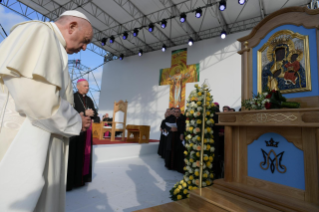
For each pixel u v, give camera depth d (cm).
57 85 69
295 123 146
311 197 147
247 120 180
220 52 887
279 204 147
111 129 662
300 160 158
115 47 1204
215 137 340
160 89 1066
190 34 966
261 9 733
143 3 793
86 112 184
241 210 145
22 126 69
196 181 232
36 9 862
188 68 977
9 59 66
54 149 78
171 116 469
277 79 196
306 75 175
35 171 65
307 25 178
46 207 72
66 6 841
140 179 341
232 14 791
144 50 1180
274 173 172
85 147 290
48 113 66
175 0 753
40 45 72
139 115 1127
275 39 202
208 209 157
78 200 233
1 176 61
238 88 810
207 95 250
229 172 197
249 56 225
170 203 172
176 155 427
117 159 507
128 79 1220
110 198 245
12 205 60
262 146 184
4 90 76
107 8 846
